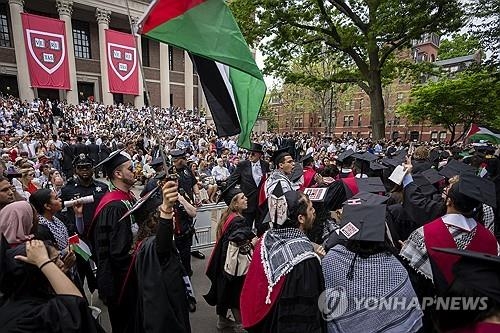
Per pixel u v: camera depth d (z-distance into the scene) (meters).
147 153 15.05
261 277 2.18
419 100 26.19
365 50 16.88
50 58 23.53
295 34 16.55
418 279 2.46
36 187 4.92
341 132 51.22
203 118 34.12
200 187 8.09
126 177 3.21
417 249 2.40
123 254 2.82
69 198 4.08
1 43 29.33
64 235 3.05
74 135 17.83
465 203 2.30
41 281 1.75
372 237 1.93
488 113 22.19
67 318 1.61
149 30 2.54
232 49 2.80
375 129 17.16
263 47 17.38
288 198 2.23
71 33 29.70
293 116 54.28
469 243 2.29
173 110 34.12
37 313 1.63
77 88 33.56
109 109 28.39
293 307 1.94
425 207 3.03
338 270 2.02
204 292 4.64
